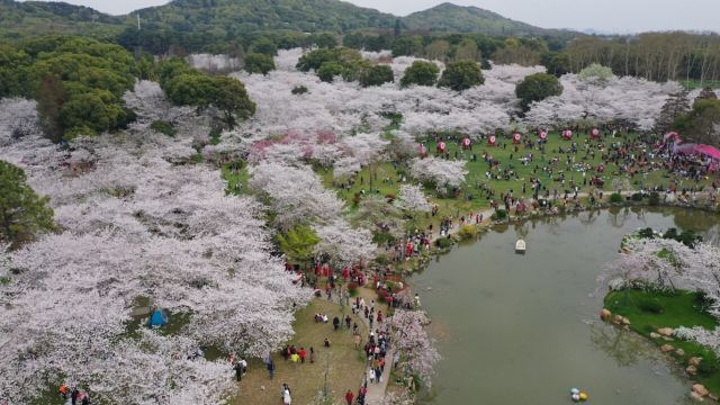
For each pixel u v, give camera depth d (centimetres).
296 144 7550
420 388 3672
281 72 13162
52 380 3175
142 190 5603
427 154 8638
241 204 5188
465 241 6106
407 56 16000
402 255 5478
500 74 13450
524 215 6719
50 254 4131
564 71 14925
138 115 8644
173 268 3991
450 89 11600
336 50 15000
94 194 5641
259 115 9162
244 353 3644
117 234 4622
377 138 8062
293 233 4922
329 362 3766
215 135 9194
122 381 3048
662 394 3669
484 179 7688
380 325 4234
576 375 3856
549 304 4794
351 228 5209
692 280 4409
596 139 9750
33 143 7344
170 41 17988
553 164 8425
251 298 3603
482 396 3619
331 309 4450
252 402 3338
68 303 3462
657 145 9275
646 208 7112
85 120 7706
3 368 3053
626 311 4559
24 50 10569
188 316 4097
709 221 6719
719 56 13550
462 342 4216
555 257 5750
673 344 4112
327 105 9956
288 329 3609
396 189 7200
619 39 18312
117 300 3612
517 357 4050
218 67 15162
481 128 9588
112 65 9794
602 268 5478
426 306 4722
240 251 4372
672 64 13788
